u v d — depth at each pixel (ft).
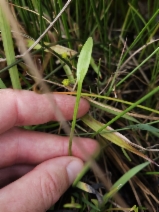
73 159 0.35
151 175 0.40
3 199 0.30
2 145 0.36
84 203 0.37
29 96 0.35
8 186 0.32
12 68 0.34
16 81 0.35
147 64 0.44
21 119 0.36
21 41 0.26
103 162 0.40
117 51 0.43
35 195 0.32
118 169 0.40
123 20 0.46
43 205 0.32
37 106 0.35
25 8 0.36
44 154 0.37
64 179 0.34
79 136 0.41
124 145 0.34
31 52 0.40
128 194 0.40
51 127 0.41
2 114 0.34
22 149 0.37
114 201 0.37
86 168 0.30
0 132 0.35
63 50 0.38
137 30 0.41
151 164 0.39
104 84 0.42
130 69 0.44
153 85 0.41
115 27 0.46
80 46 0.37
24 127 0.39
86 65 0.25
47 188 0.32
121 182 0.28
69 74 0.38
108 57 0.43
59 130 0.40
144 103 0.43
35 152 0.37
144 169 0.40
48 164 0.34
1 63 0.40
